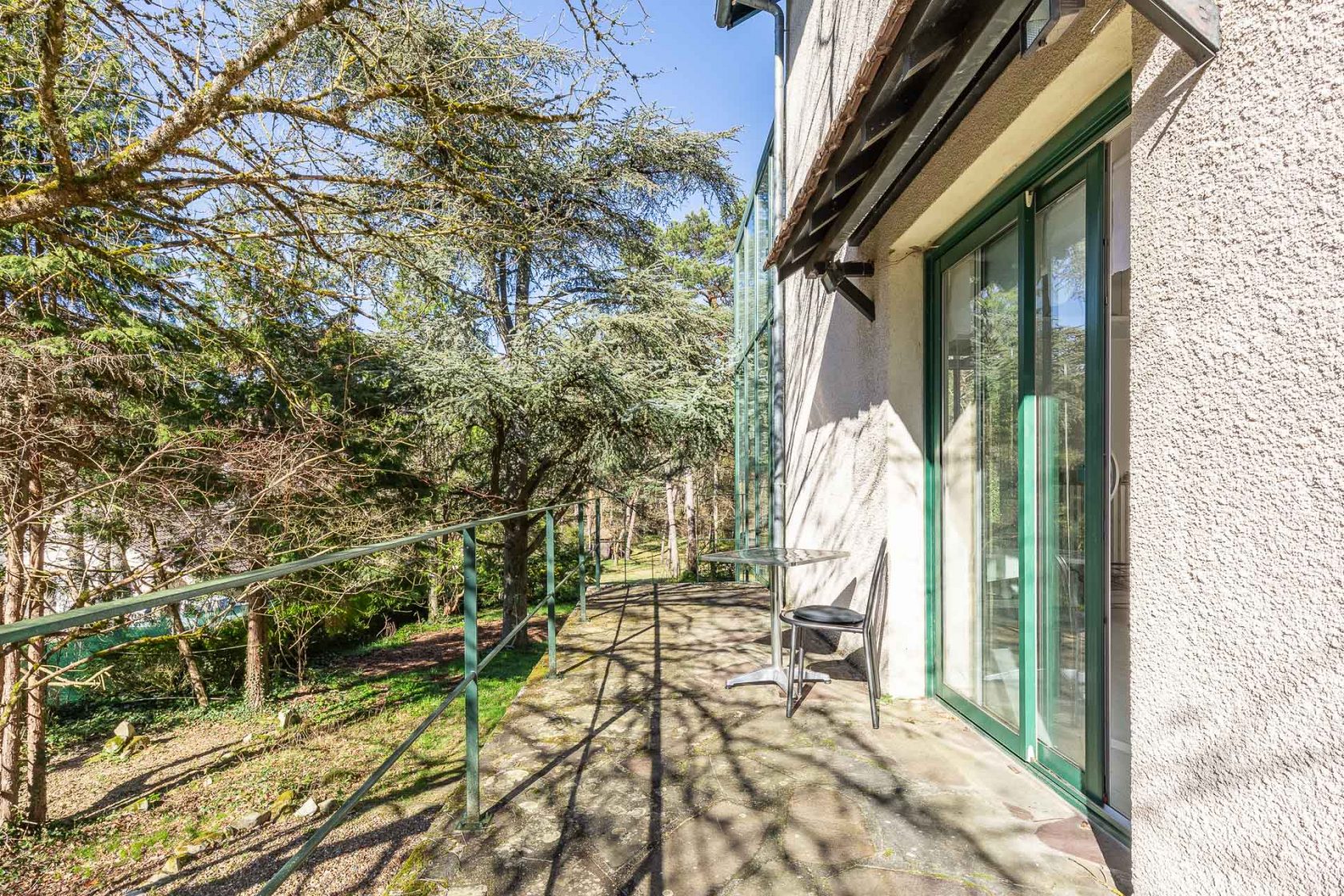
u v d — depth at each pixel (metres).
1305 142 1.19
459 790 2.97
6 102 4.84
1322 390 1.17
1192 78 1.48
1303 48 1.19
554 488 11.09
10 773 5.66
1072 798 2.65
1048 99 2.37
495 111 4.09
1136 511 1.70
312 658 11.66
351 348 7.80
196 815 5.77
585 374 8.41
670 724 3.67
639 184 8.72
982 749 3.21
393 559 8.25
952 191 3.15
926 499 3.97
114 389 5.67
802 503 7.15
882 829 2.48
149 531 5.66
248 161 4.03
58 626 0.83
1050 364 2.86
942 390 3.86
